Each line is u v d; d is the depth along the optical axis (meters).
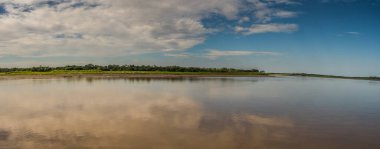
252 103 21.31
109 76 68.31
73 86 36.31
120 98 23.47
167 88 33.91
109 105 19.56
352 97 27.58
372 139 12.10
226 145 11.01
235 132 12.75
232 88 34.88
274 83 49.81
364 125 14.53
